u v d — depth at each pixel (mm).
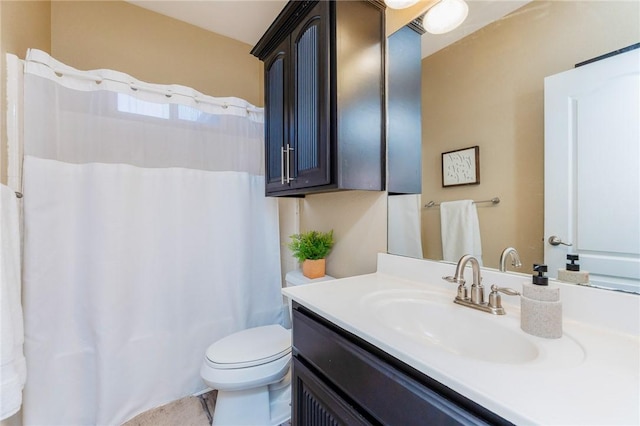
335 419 766
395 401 602
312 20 1212
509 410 410
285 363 1300
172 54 1840
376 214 1357
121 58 1672
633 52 652
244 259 1782
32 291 1202
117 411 1362
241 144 1817
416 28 1170
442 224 1075
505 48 895
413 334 881
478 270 847
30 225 1195
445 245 1063
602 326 679
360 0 1207
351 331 725
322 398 825
